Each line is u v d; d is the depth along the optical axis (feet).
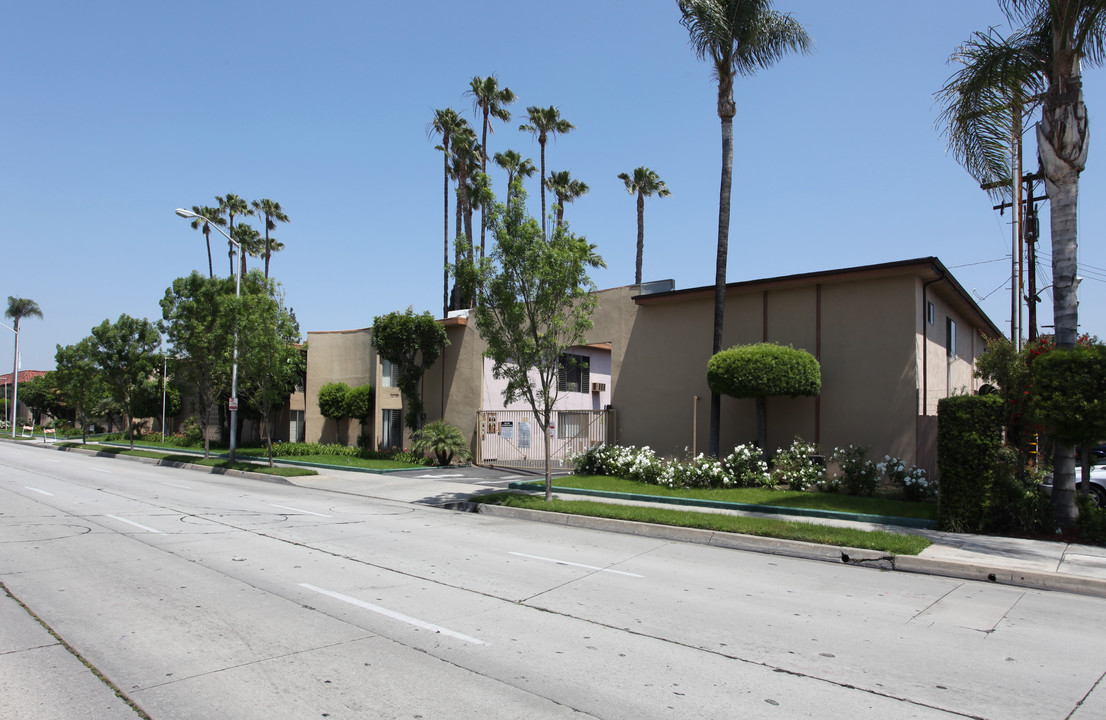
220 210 198.80
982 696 16.11
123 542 33.68
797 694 16.02
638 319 68.90
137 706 14.66
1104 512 37.47
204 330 84.79
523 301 51.26
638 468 58.65
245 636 19.58
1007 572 28.63
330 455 93.30
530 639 19.83
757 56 57.00
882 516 41.09
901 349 53.06
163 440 126.11
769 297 59.98
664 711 14.92
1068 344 37.35
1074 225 37.70
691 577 28.60
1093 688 16.76
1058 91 37.68
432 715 14.44
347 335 100.83
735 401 61.52
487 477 71.26
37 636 19.33
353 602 23.45
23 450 120.98
